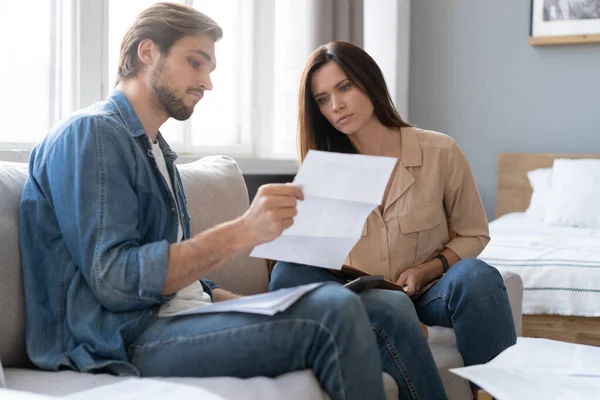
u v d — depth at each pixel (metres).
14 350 1.38
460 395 1.77
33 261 1.39
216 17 3.18
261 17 3.35
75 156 1.33
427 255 2.01
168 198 1.45
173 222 1.45
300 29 3.62
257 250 1.36
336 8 3.56
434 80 4.51
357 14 3.68
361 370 1.23
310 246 1.39
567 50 4.27
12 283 1.38
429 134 2.09
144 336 1.33
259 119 3.38
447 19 4.46
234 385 1.19
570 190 3.82
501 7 4.37
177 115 1.52
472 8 4.42
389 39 4.36
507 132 4.40
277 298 1.28
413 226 1.98
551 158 4.19
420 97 4.54
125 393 1.11
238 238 1.29
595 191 3.77
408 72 4.49
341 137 2.08
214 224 1.94
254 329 1.26
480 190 4.46
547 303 2.76
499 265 2.87
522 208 4.26
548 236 3.38
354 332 1.24
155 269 1.26
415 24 4.52
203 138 3.13
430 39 4.50
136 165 1.39
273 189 1.27
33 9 2.25
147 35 1.46
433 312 1.87
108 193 1.31
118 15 2.56
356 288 1.55
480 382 1.21
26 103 2.25
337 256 1.42
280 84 3.56
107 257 1.28
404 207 2.00
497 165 4.34
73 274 1.36
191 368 1.28
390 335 1.53
